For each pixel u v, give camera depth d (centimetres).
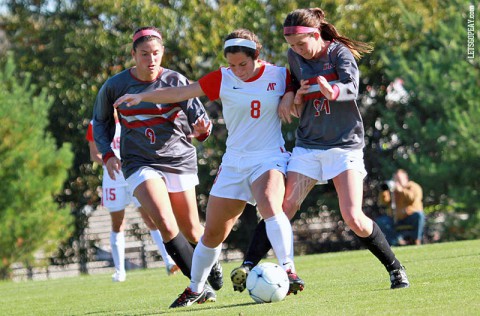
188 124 2595
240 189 2309
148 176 2488
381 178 8688
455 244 4534
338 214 8681
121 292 3231
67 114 8850
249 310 2053
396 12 8581
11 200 6438
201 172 8400
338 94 2180
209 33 8338
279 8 8450
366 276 2927
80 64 8712
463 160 7331
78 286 3856
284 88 2323
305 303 2119
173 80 2583
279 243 2242
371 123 8788
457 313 1744
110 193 3903
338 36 2345
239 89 2283
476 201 7250
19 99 6850
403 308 1880
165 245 2475
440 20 8112
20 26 9156
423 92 7588
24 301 3203
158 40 2531
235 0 8700
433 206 7775
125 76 2577
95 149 3862
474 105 7350
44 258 6725
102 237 9475
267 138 2311
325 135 2323
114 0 8338
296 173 2331
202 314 2058
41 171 6650
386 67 8306
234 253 9106
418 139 7700
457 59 7606
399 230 6400
